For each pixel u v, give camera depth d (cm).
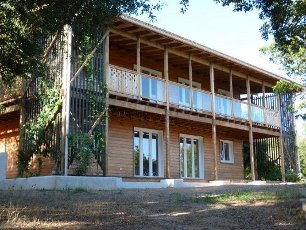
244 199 952
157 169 1958
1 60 956
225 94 2483
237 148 2492
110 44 1805
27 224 659
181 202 926
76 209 816
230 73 2162
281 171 2438
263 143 2559
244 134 2408
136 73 1669
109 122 1755
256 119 2270
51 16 886
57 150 1412
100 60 1540
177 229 655
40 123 1467
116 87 1575
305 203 750
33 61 1005
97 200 964
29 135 1514
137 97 1650
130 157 1820
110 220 710
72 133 1402
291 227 664
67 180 1297
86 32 1030
